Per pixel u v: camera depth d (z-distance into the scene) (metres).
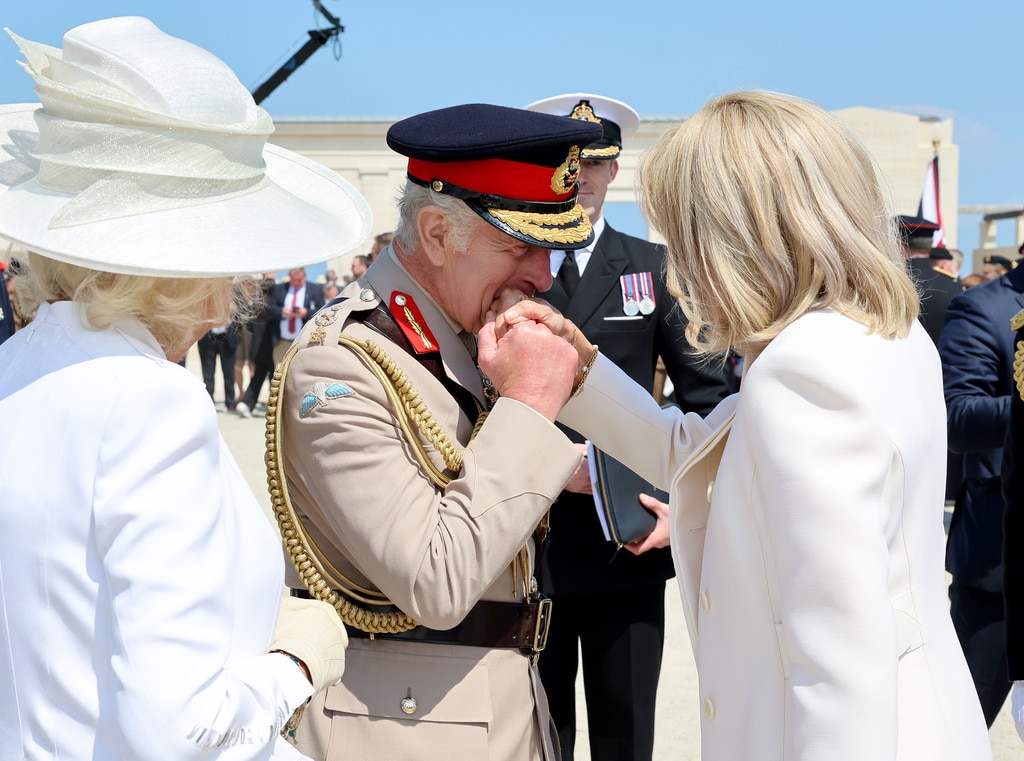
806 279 1.56
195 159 1.38
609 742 2.92
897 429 1.42
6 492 1.21
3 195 1.41
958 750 1.47
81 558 1.18
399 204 1.93
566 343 1.79
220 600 1.20
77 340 1.29
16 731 1.21
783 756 1.50
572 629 2.94
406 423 1.71
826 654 1.34
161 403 1.22
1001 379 3.07
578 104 3.32
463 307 1.88
